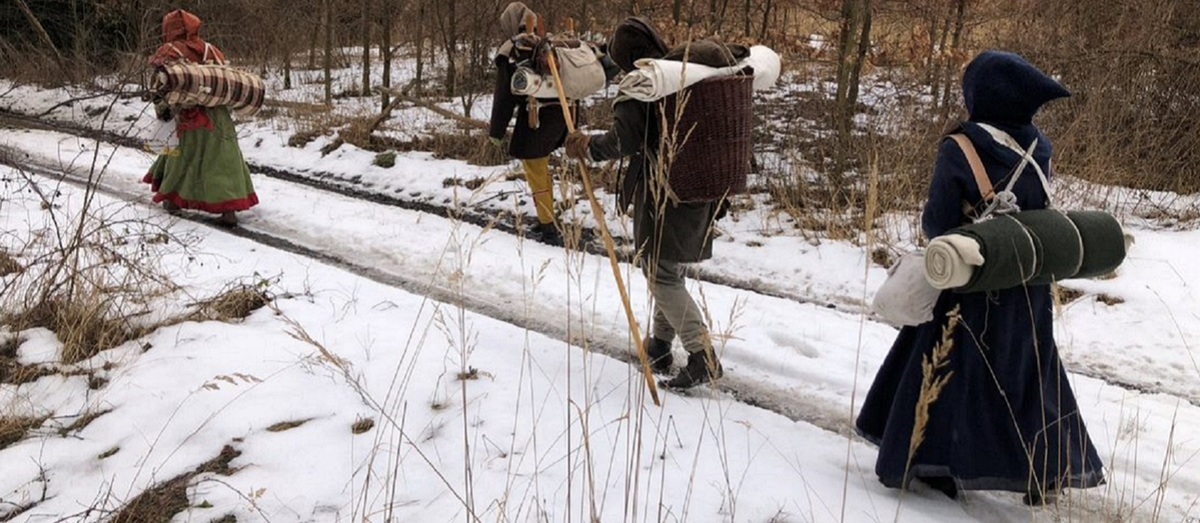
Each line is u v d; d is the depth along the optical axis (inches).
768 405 170.9
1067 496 136.8
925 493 135.1
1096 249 119.7
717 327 202.7
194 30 275.6
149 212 289.9
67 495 130.5
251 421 149.4
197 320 193.2
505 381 167.8
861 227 257.8
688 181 152.6
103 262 194.7
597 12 415.2
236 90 268.8
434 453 141.4
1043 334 125.6
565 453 141.7
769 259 249.0
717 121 151.6
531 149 259.0
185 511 126.0
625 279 233.6
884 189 267.4
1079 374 184.1
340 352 177.6
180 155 277.7
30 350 176.1
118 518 124.9
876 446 152.7
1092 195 266.8
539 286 227.8
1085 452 128.2
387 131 395.5
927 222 125.7
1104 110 291.0
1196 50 293.9
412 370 170.1
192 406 154.3
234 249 253.3
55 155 373.7
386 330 190.9
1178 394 174.9
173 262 232.1
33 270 207.8
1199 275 218.4
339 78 544.1
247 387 160.6
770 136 342.6
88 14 502.3
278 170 368.5
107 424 150.0
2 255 215.9
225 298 202.7
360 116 402.3
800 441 153.1
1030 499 131.0
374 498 128.7
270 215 295.1
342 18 541.3
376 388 162.4
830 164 296.2
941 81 339.9
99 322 183.3
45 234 225.8
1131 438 155.6
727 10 390.9
